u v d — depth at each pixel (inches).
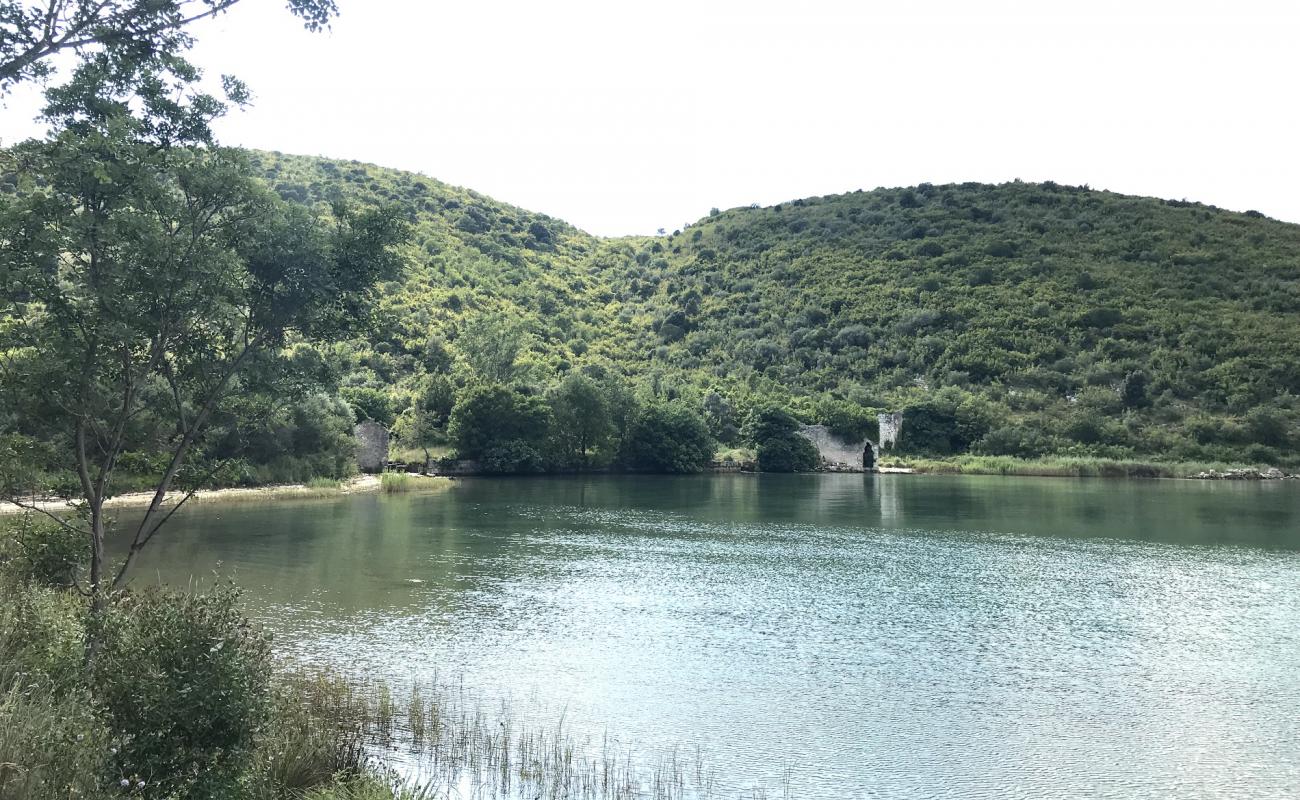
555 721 684.7
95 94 631.8
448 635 935.7
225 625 438.3
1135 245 6796.3
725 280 7362.2
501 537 1720.0
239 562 1338.6
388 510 2194.9
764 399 5014.8
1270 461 4133.9
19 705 377.4
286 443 2721.5
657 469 4232.3
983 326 5644.7
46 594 637.9
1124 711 737.0
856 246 7426.2
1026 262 6545.3
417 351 4987.7
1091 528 1971.0
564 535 1771.7
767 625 1021.8
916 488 3240.7
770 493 2967.5
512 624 994.7
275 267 695.7
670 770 594.6
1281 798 573.0
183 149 674.8
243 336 735.1
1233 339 5128.0
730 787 570.6
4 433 691.4
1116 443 4409.5
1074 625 1040.8
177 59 625.3
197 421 703.7
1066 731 688.4
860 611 1102.4
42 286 613.9
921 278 6446.9
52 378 633.0
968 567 1434.5
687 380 5634.8
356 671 791.7
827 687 789.2
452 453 3742.6
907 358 5502.0
